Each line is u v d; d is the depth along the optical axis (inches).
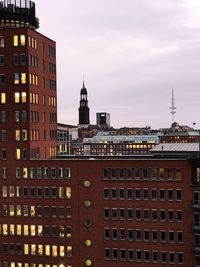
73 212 4357.8
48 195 4416.8
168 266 4124.0
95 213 4311.0
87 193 4325.8
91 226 4320.9
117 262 4254.4
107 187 4281.5
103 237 4293.8
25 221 4473.4
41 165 4424.2
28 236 4466.0
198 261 4069.9
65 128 6943.9
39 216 4436.5
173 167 4109.3
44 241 4429.1
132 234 4217.5
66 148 6939.0
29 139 4448.8
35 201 4443.9
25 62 4443.9
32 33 4537.4
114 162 4256.9
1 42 4503.0
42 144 4734.3
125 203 4232.3
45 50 4842.5
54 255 4411.9
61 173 4387.3
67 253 4384.8
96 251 4313.5
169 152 4441.4
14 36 4466.0
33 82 4549.7
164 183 4131.4
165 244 4133.9
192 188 4069.9
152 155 4613.7
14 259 4500.5
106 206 4286.4
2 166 4525.1
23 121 4463.6
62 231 4387.3
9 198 4505.4
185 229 4082.2
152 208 4165.8
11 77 4480.8
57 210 4397.1
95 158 4697.3
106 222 4284.0
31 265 4453.7
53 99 5044.3
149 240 4173.2
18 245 4490.7
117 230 4254.4
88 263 4330.7
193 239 4069.9
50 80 4968.0
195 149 4463.6
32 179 4451.3
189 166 4069.9
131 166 4212.6
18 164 4480.8
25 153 4468.5
